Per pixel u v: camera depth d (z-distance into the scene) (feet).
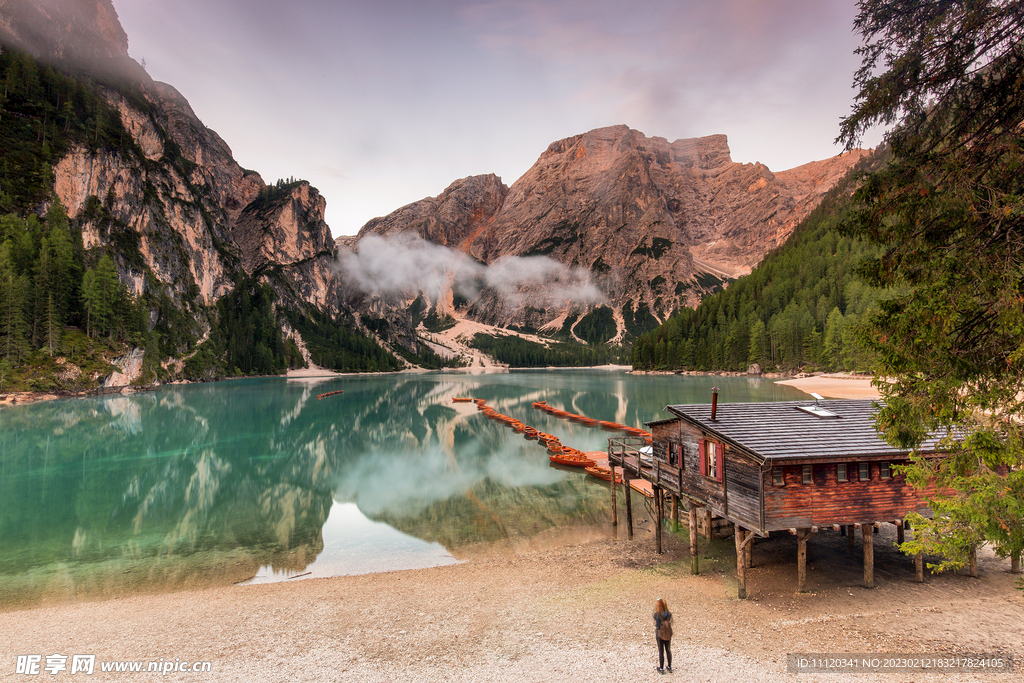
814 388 318.65
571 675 41.04
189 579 72.02
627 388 395.75
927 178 33.32
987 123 33.14
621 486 116.67
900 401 34.86
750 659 41.75
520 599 59.21
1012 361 30.58
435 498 112.47
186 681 43.57
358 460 156.66
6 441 182.50
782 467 52.90
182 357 522.47
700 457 62.85
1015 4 29.89
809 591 56.08
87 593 67.41
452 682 41.19
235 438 195.00
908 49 34.22
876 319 35.47
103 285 394.93
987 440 32.50
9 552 83.71
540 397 359.25
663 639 40.42
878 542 70.33
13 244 371.76
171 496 117.19
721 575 63.26
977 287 30.37
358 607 59.47
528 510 101.04
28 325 335.47
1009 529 34.19
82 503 111.75
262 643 50.62
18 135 500.74
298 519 99.96
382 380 606.14
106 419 236.84
